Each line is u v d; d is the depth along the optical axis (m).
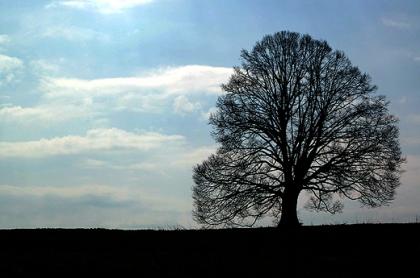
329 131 40.62
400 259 28.11
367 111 40.84
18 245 34.97
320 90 41.09
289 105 41.12
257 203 40.84
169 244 34.59
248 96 41.72
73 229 41.09
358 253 30.14
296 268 26.45
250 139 41.50
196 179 42.22
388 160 40.28
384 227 37.31
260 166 41.44
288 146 40.91
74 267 26.97
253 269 26.28
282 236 36.38
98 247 33.91
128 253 31.30
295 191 40.66
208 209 41.97
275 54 41.81
